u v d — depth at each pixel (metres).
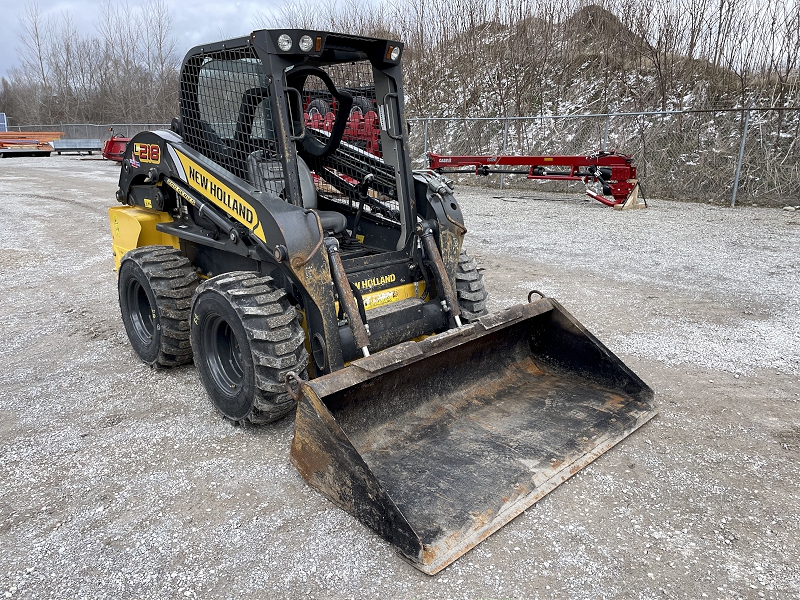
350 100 3.94
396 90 3.79
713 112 13.19
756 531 2.68
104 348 5.06
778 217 10.55
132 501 2.95
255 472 3.18
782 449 3.34
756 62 13.93
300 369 3.29
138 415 3.86
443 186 3.97
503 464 3.00
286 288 3.57
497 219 10.88
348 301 3.32
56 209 12.52
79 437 3.58
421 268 3.87
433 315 3.81
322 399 2.81
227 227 3.71
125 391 4.22
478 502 2.72
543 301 3.86
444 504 2.70
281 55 3.25
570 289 6.48
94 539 2.68
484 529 2.59
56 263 8.10
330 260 3.36
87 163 24.11
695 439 3.44
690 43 15.00
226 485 3.07
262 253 3.51
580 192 14.20
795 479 3.07
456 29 20.62
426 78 20.91
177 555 2.57
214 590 2.37
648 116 14.37
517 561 2.50
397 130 3.82
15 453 3.40
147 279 4.16
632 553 2.55
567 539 2.63
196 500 2.95
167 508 2.89
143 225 4.75
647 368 4.44
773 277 6.80
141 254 4.29
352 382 2.87
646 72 15.68
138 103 39.66
